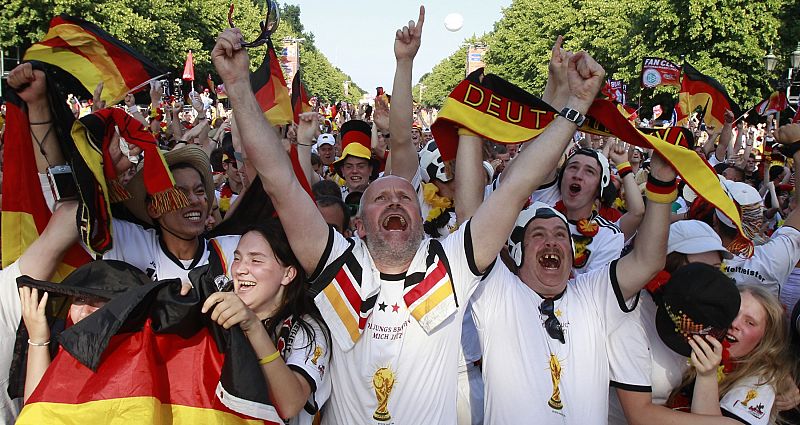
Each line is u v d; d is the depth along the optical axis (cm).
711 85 914
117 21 3073
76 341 245
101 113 321
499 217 294
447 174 441
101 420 243
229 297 253
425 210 501
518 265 330
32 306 266
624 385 316
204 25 4144
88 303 274
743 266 444
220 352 263
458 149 342
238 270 291
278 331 296
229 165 657
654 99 3100
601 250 449
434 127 346
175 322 257
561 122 296
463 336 383
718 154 921
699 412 301
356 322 292
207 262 360
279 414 270
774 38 2716
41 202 324
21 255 316
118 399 245
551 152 292
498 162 797
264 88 464
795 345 325
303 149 446
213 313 252
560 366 311
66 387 248
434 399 294
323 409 313
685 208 662
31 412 244
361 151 687
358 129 694
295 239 292
